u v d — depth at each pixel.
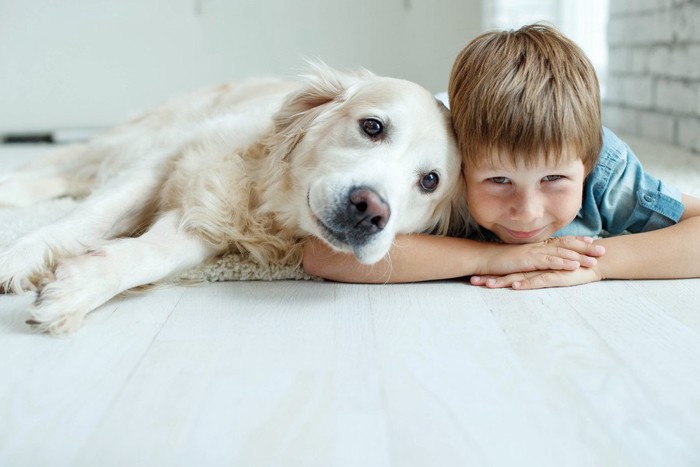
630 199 1.55
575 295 1.39
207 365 1.06
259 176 1.58
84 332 1.19
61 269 1.23
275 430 0.87
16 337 1.16
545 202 1.40
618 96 4.07
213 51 4.55
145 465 0.80
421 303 1.36
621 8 3.96
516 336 1.17
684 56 3.14
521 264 1.46
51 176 2.31
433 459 0.81
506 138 1.33
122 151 2.24
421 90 1.49
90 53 4.52
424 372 1.04
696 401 0.94
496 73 1.38
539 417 0.91
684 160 2.75
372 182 1.32
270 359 1.08
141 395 0.96
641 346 1.12
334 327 1.22
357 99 1.47
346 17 4.52
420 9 4.50
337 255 1.47
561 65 1.38
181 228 1.50
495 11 5.04
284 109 1.62
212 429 0.87
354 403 0.94
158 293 1.41
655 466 0.80
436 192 1.49
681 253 1.46
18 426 0.88
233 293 1.42
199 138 1.74
